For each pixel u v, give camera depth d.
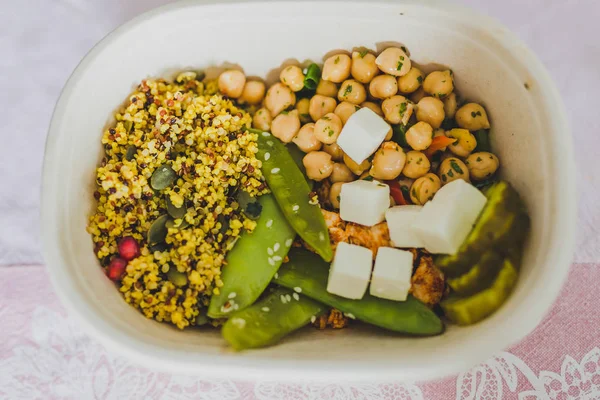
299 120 0.28
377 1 0.25
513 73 0.24
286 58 0.28
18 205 0.29
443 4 0.25
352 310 0.25
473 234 0.24
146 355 0.22
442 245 0.24
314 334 0.25
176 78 0.28
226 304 0.25
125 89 0.27
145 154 0.26
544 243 0.23
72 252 0.24
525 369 0.26
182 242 0.26
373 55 0.27
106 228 0.25
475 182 0.27
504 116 0.26
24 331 0.28
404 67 0.26
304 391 0.26
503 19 0.30
